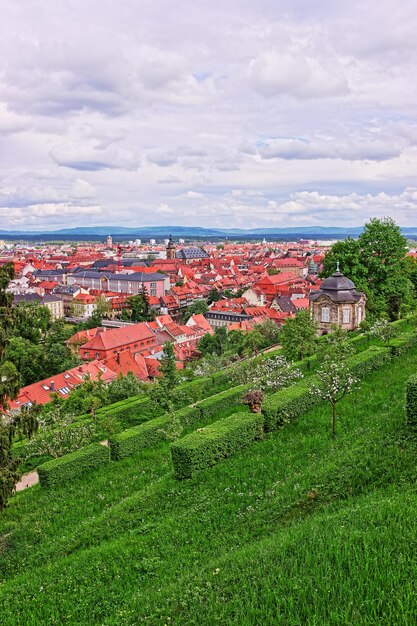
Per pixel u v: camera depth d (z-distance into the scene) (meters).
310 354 67.94
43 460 53.62
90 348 136.62
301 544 20.52
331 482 27.34
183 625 18.11
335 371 36.84
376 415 37.62
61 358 126.50
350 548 19.03
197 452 33.34
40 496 40.47
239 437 36.28
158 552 26.19
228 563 21.62
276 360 59.19
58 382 96.31
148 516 30.80
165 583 22.58
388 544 18.73
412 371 48.59
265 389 52.88
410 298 93.19
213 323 178.75
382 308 88.81
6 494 34.88
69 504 37.53
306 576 18.06
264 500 28.16
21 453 53.66
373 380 48.25
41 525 34.84
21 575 28.30
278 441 36.75
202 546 25.58
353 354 55.03
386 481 26.12
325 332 86.12
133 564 25.59
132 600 21.75
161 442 48.03
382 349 54.19
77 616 22.47
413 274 107.75
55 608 23.42
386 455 28.58
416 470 26.08
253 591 18.22
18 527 35.28
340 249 96.75
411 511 20.97
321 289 87.56
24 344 118.50
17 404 87.25
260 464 32.97
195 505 30.05
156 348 141.62
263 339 100.00
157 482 35.19
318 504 25.92
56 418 55.56
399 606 15.56
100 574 25.33
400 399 40.12
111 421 55.16
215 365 85.25
